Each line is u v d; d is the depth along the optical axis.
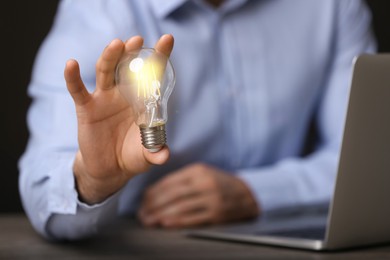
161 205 1.83
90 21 1.91
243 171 2.11
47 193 1.45
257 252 1.32
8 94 3.40
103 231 1.69
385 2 3.62
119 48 1.07
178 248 1.40
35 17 3.41
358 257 1.24
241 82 2.14
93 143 1.19
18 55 3.40
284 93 2.20
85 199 1.37
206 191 1.87
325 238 1.29
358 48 2.34
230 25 2.14
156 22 2.06
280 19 2.21
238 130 2.15
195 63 2.08
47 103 1.76
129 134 1.19
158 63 1.05
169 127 2.05
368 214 1.31
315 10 2.26
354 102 1.21
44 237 1.55
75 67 1.09
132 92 1.04
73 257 1.33
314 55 2.26
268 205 2.03
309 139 2.59
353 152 1.24
